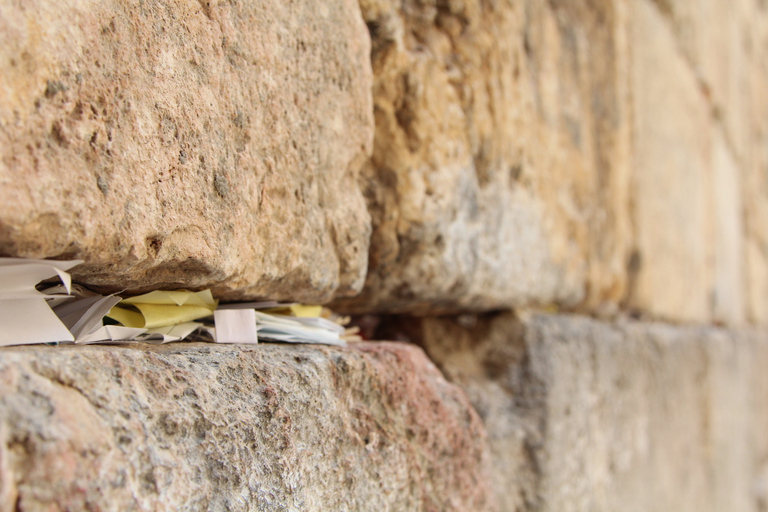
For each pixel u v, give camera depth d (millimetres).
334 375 533
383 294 716
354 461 535
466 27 780
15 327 421
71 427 381
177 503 417
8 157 394
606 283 1190
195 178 471
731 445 1855
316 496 500
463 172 749
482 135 787
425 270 707
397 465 571
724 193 2098
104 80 429
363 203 626
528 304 932
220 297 540
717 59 2088
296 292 571
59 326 431
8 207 392
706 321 1909
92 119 424
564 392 903
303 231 555
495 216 804
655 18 1546
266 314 564
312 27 566
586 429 969
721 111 2078
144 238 445
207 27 485
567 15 1093
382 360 595
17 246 402
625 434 1130
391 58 685
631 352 1208
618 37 1295
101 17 429
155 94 453
